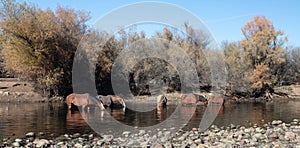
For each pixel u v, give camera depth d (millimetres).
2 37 33094
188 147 11766
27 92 34375
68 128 15352
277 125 17859
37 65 33188
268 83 44844
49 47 33656
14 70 34125
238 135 14078
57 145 11633
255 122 19016
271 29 47031
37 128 15234
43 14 34156
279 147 11570
